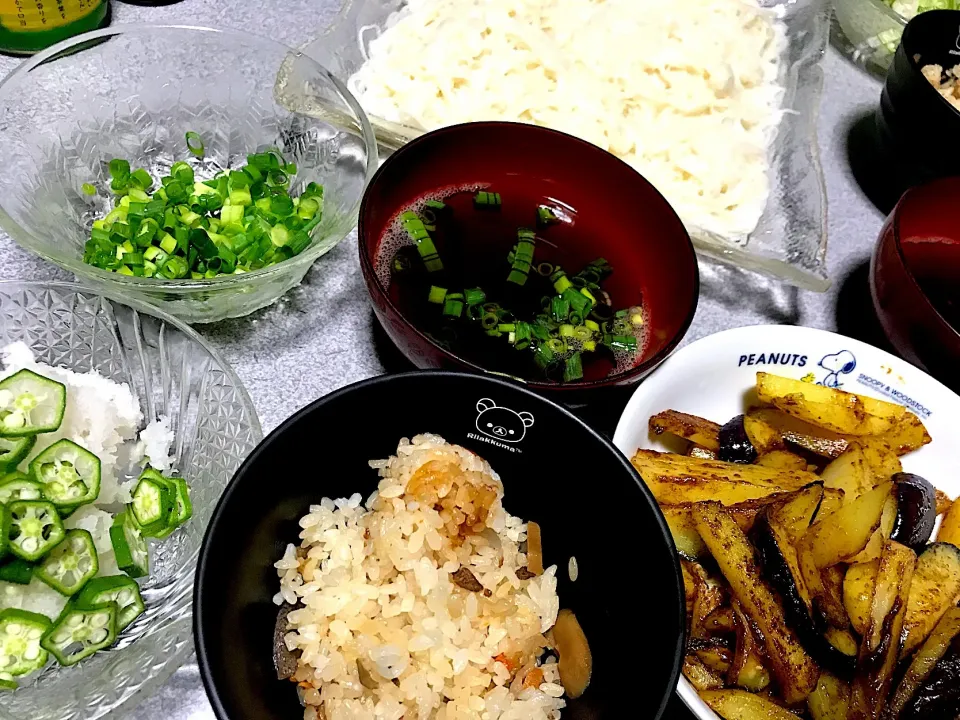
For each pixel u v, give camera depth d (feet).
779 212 1.15
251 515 0.65
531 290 0.95
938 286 0.99
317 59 1.15
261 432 0.79
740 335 0.87
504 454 0.77
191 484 0.82
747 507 0.74
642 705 0.60
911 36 1.18
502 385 0.70
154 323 0.84
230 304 0.92
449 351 0.79
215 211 0.99
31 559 0.73
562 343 0.91
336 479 0.76
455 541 0.73
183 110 1.08
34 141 0.95
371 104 1.13
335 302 1.02
